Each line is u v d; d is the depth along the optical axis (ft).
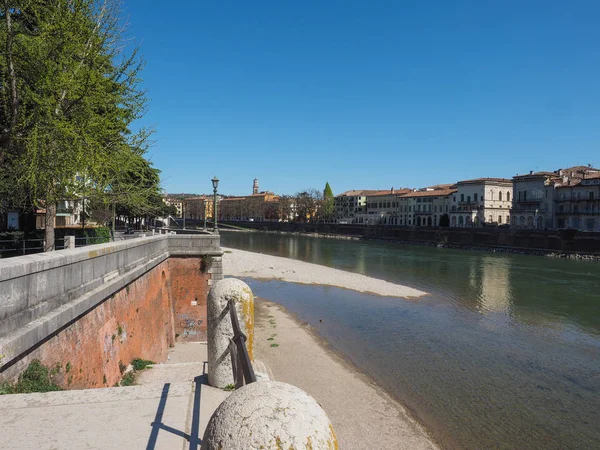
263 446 5.13
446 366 64.03
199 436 13.61
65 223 142.20
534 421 47.78
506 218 317.42
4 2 42.68
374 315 95.50
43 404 15.52
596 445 43.32
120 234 111.14
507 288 129.59
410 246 289.12
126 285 39.37
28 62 44.60
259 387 6.21
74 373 25.32
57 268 23.99
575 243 212.84
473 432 45.27
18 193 54.24
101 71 53.06
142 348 45.78
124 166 57.98
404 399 52.65
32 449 12.34
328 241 338.95
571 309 102.99
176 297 70.23
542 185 272.92
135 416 14.83
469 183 321.32
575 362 66.59
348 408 49.65
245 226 519.60
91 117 49.78
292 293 120.26
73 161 46.57
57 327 22.35
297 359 65.51
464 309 102.42
